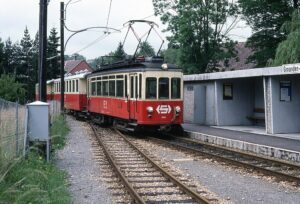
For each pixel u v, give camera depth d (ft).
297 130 73.05
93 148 62.85
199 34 148.77
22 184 31.09
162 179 39.91
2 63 239.09
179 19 144.36
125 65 82.79
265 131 75.92
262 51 132.87
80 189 35.99
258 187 37.19
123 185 37.45
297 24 94.07
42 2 65.41
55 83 158.20
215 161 51.39
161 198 32.65
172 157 54.80
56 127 74.18
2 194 26.73
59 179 36.91
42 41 65.62
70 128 95.45
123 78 82.12
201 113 94.12
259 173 43.50
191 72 148.66
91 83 105.29
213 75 86.22
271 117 71.41
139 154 56.29
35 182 32.48
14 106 40.50
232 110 89.30
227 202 31.58
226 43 150.82
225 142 65.36
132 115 78.38
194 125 91.40
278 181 39.65
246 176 42.27
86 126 102.68
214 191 35.55
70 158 53.01
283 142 60.23
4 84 145.38
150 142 71.56
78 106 121.60
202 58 150.51
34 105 45.73
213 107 89.92
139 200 30.48
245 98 90.07
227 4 148.46
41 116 45.88
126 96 80.48
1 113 35.14
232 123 89.40
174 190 35.29
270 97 71.36
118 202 31.78
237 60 153.99
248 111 90.12
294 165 45.93
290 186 37.60
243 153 55.62
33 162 39.83
